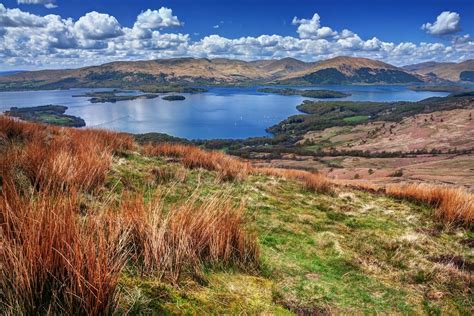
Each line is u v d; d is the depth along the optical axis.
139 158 7.61
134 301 1.92
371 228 5.01
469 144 133.50
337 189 7.55
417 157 118.19
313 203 6.09
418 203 6.67
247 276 2.81
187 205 3.35
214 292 2.37
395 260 3.92
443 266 3.80
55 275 1.78
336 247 4.04
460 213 5.57
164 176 6.09
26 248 1.79
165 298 2.09
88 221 2.48
